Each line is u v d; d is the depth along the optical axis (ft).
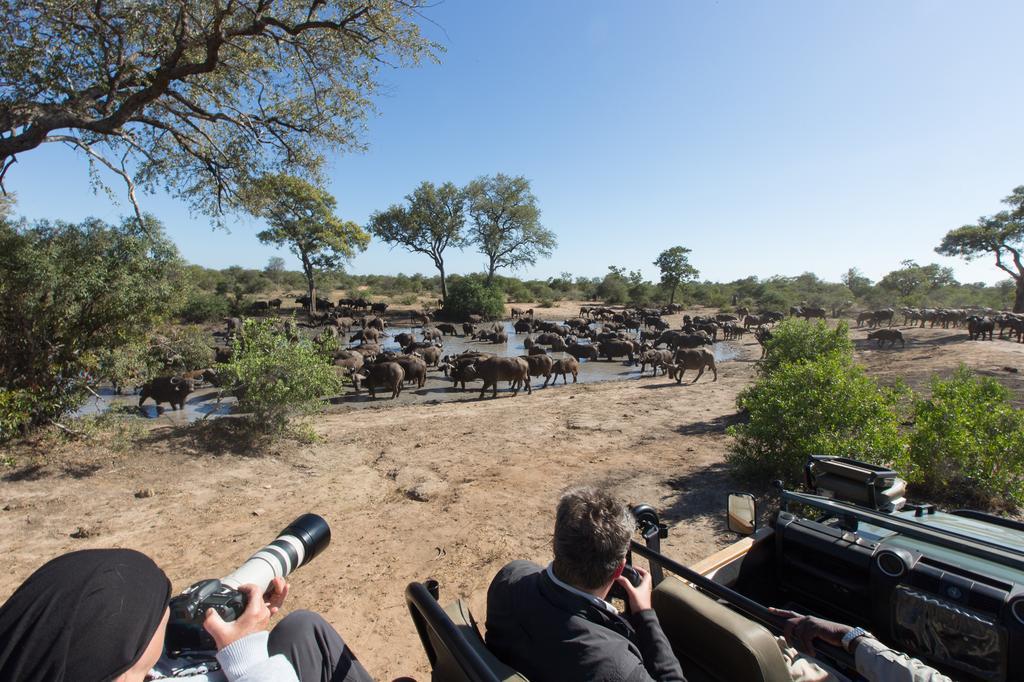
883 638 9.05
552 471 31.45
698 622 7.39
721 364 88.84
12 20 31.27
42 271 30.14
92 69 35.06
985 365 61.67
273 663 4.82
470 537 22.80
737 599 7.57
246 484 29.07
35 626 3.54
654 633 6.70
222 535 22.93
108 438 31.96
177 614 4.96
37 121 32.48
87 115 35.58
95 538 22.25
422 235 198.70
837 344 42.68
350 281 291.17
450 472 31.53
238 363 34.73
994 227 173.68
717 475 29.55
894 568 8.80
